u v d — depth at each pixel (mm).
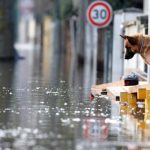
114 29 46656
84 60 71562
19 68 56812
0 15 81188
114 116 22828
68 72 51219
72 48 91625
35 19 179125
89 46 68500
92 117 22531
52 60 77688
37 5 171250
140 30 38000
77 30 83375
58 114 23203
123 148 17266
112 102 27094
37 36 171125
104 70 52844
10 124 20797
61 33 109812
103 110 24453
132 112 23953
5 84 36562
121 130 19844
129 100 26594
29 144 17516
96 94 30609
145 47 27422
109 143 17828
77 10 86625
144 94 25859
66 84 37375
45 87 34719
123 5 57406
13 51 81500
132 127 20422
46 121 21484
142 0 57625
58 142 17828
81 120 21797
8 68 56312
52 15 130500
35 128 20016
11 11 94062
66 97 29062
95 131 19609
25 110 24219
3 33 80562
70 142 17844
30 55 95812
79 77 44469
